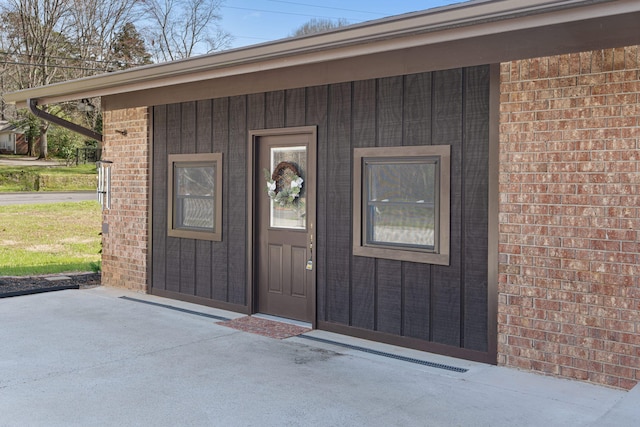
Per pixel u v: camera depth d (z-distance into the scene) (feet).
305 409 12.91
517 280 15.56
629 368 13.92
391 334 18.24
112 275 27.91
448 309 17.01
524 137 15.29
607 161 14.06
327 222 19.69
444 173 16.84
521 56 15.20
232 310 22.82
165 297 25.48
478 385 14.47
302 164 20.74
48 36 99.30
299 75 20.03
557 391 14.01
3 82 100.22
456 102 16.65
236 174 22.53
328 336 19.24
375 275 18.57
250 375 15.20
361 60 18.38
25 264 37.88
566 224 14.71
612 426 10.50
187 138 24.26
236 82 22.06
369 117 18.48
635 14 13.41
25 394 13.71
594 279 14.34
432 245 17.33
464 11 13.28
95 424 12.06
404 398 13.58
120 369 15.61
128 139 26.68
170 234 25.05
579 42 14.29
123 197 27.12
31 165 112.06
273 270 21.81
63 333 19.22
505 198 15.66
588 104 14.28
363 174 18.67
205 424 12.09
